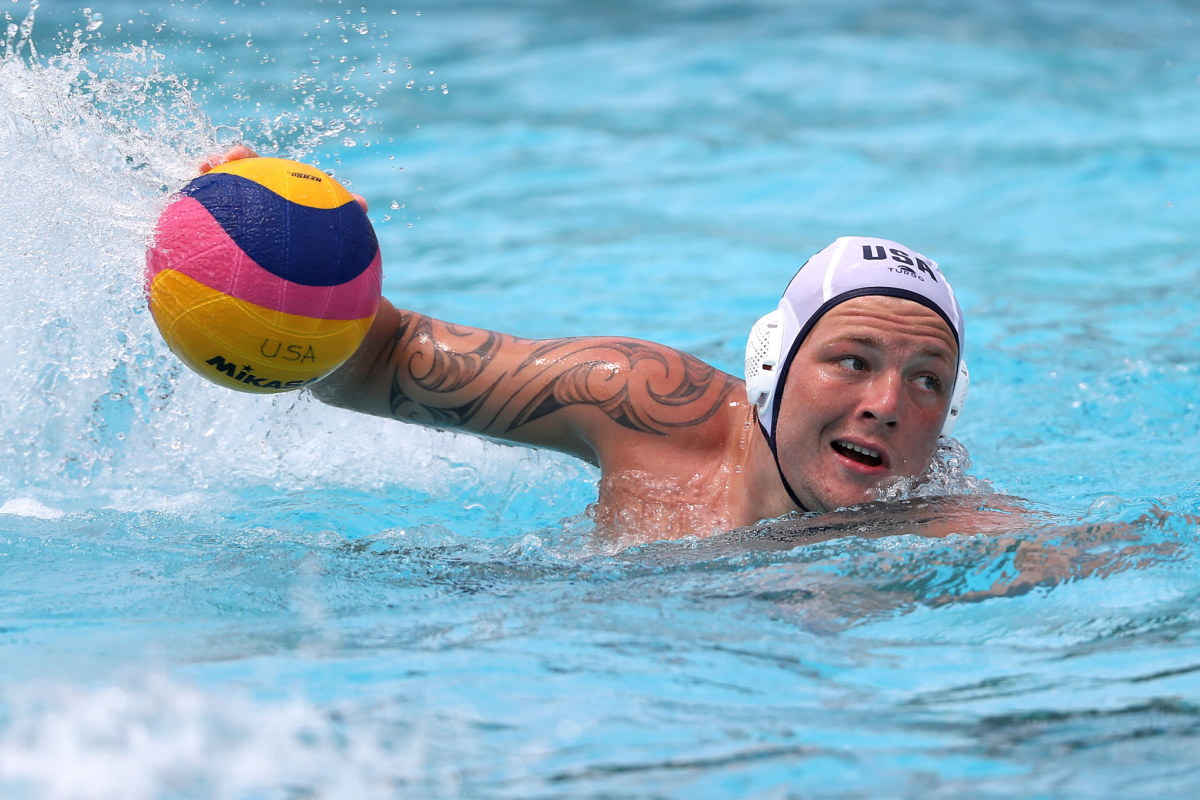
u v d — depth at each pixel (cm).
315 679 673
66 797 524
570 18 5159
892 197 2997
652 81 4212
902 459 959
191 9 4694
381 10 5188
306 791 536
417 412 1136
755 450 1025
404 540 1009
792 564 882
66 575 898
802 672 702
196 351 912
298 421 1295
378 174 3228
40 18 4194
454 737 599
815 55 4450
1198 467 1334
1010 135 3500
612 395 1099
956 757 581
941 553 881
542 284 2331
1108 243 2602
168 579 888
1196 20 5062
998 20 5000
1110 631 769
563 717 628
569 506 1219
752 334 1013
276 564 924
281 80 3606
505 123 3709
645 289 2297
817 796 540
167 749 575
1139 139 3378
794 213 2888
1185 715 634
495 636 756
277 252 897
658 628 775
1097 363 1788
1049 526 939
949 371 950
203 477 1246
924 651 738
